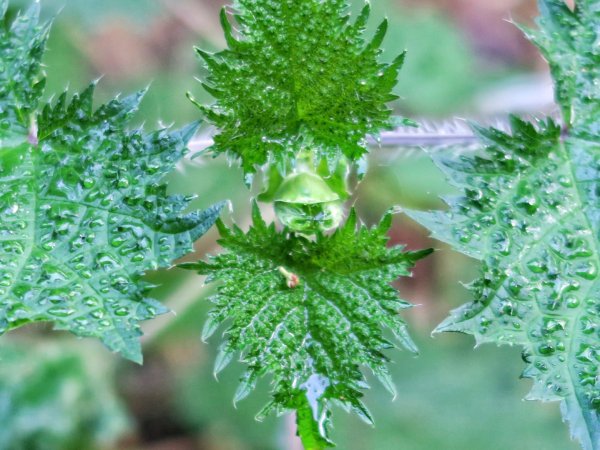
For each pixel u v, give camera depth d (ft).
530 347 1.28
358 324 1.30
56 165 1.27
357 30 1.27
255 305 1.29
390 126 1.30
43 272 1.25
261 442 1.75
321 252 1.30
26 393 1.65
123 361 1.85
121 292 1.25
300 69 1.28
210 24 1.96
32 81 1.28
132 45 1.98
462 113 1.85
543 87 1.91
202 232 1.27
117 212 1.27
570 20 1.34
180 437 1.88
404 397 1.73
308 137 1.30
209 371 1.79
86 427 1.68
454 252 1.84
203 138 1.42
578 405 1.27
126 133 1.28
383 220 1.28
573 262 1.29
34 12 1.29
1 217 1.26
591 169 1.31
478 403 1.72
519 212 1.30
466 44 2.00
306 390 1.29
